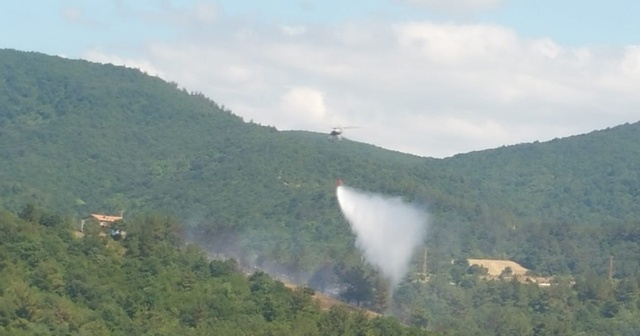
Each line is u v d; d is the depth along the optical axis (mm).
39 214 177000
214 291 164375
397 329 171125
